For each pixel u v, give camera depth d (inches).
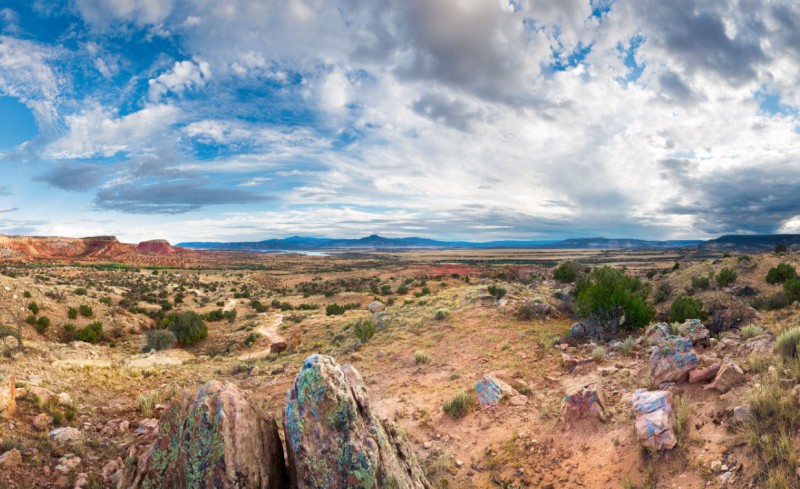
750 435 261.9
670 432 301.9
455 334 906.7
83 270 5885.8
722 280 1565.0
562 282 2048.5
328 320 1955.0
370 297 3442.4
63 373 572.1
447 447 412.8
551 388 511.5
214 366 989.2
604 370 507.8
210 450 230.4
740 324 681.0
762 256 1867.6
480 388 518.0
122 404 489.7
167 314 2554.1
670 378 393.1
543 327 901.8
